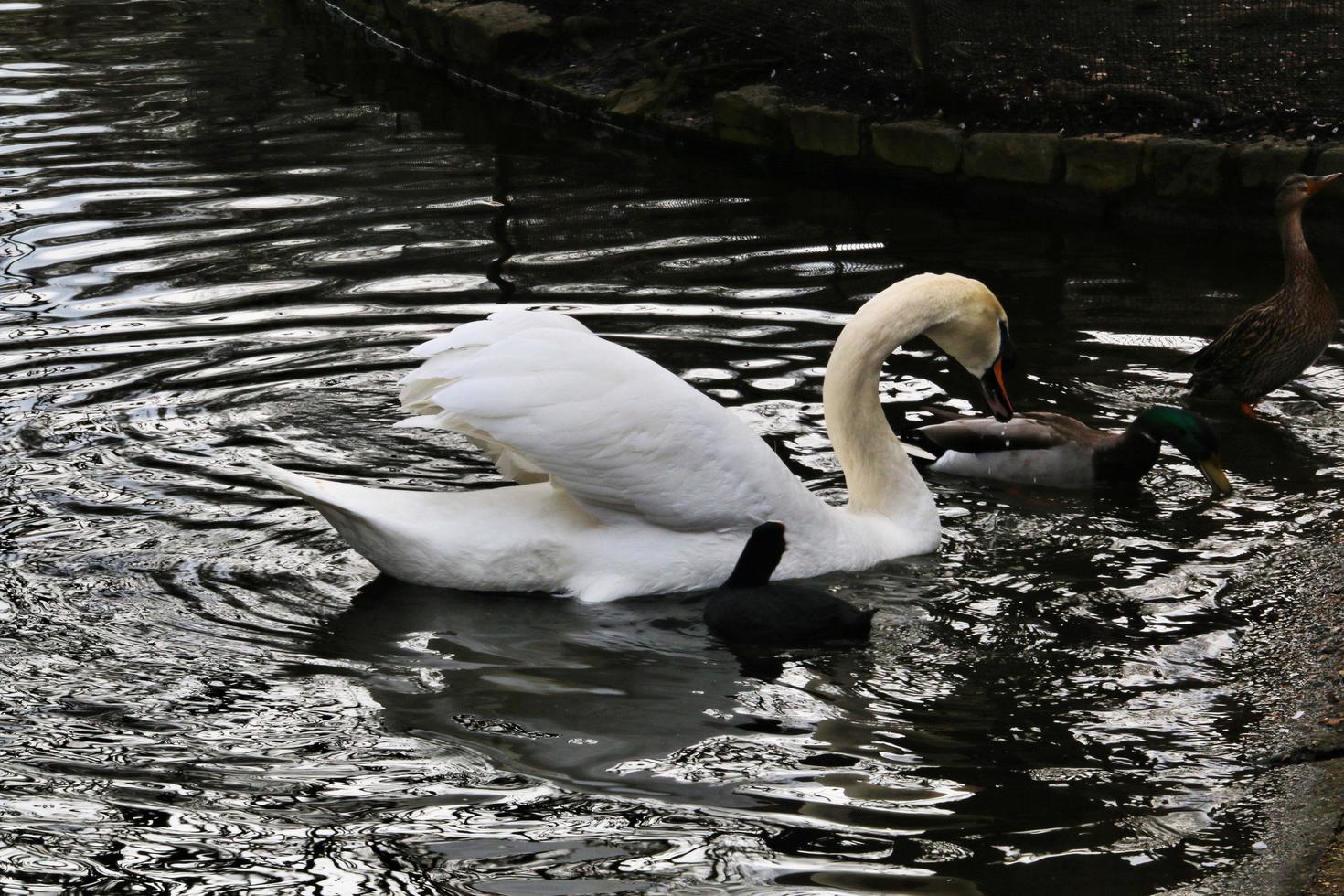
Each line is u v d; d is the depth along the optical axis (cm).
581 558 678
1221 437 851
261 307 1020
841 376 756
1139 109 1316
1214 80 1324
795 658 622
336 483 680
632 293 1055
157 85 1716
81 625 631
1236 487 789
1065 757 538
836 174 1402
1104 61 1367
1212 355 882
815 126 1404
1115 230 1222
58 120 1552
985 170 1312
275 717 565
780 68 1546
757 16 1529
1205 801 505
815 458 822
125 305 1020
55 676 590
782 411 871
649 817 498
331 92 1694
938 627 650
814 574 706
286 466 794
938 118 1372
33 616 637
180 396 878
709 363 932
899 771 529
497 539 672
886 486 749
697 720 567
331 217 1230
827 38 1477
